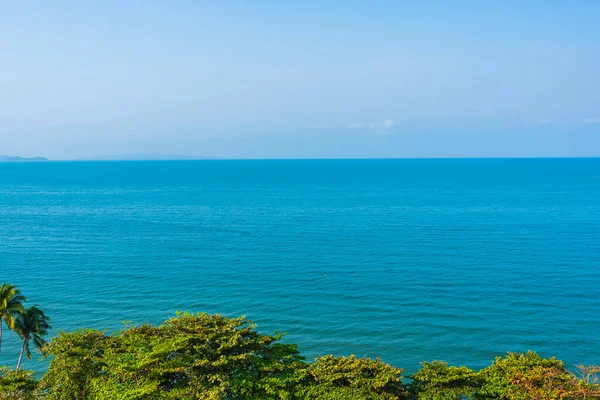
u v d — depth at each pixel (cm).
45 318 4234
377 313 5534
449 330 5047
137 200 18000
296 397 2866
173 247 9238
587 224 11656
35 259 8262
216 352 2934
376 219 12762
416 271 7331
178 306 5809
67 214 14088
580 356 4475
